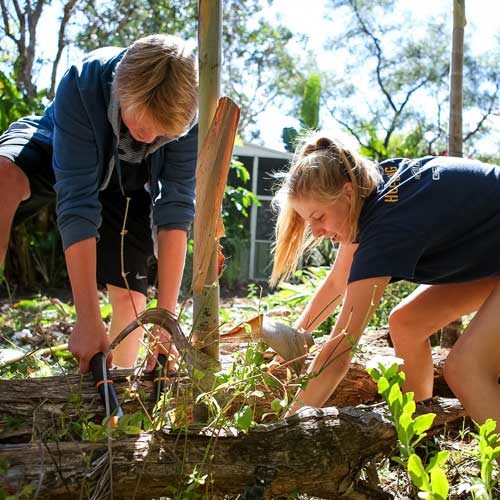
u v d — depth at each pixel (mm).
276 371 2266
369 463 1750
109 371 1948
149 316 1837
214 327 1825
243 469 1583
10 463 1479
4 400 1783
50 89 12617
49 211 8938
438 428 1964
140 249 2752
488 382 2004
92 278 2115
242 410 1637
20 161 2479
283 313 2793
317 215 2162
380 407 1809
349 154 2150
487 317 2047
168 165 2480
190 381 1736
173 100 2002
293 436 1635
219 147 1736
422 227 2051
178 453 1559
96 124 2227
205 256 1794
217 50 1768
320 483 1649
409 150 11820
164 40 2076
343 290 2523
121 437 1564
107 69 2230
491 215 2166
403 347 2482
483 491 1564
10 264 8812
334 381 1960
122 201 2689
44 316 5523
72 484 1473
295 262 2477
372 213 2102
